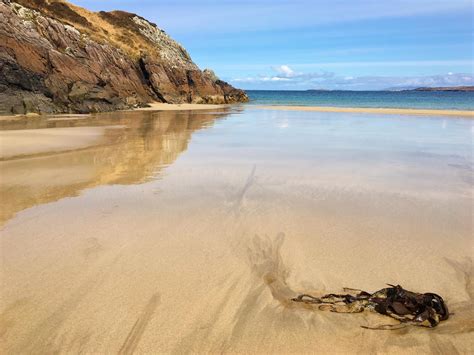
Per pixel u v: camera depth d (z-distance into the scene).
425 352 3.91
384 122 28.59
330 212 8.02
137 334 4.07
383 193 9.47
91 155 14.19
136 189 9.62
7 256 5.84
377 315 4.51
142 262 5.68
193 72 60.19
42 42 33.78
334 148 16.27
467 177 11.30
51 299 4.67
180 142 17.73
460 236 6.84
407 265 5.73
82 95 34.81
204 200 8.73
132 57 52.81
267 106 52.88
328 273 5.48
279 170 11.88
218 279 5.25
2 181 10.31
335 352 3.89
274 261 5.83
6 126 22.62
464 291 5.06
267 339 4.06
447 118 32.19
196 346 3.92
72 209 8.06
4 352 3.78
